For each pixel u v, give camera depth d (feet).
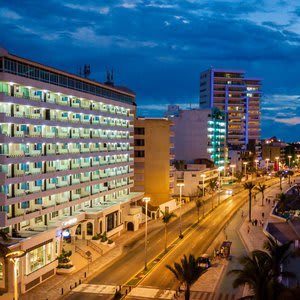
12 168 229.25
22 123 232.94
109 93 342.44
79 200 295.89
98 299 203.21
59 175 269.64
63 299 203.41
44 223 258.78
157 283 224.74
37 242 226.99
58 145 275.80
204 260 247.91
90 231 302.04
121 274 240.12
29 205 242.58
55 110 269.44
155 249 293.84
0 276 209.56
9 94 227.20
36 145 252.62
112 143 352.69
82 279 231.71
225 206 483.51
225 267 252.62
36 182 251.19
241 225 379.14
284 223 378.32
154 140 449.89
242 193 592.19
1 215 216.95
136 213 361.71
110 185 351.05
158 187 450.30
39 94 253.85
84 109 300.20
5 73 217.77
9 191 225.15
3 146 223.10
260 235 337.31
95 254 277.23
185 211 448.65
